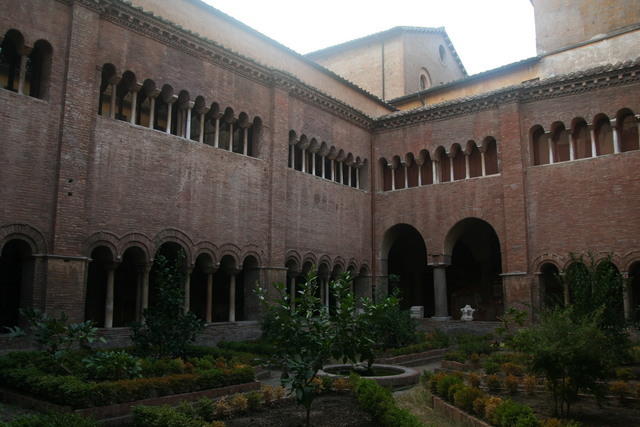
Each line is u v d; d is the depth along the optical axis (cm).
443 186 3394
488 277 3891
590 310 1566
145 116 2486
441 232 3366
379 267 3588
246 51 3069
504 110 3159
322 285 3241
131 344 2153
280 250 2859
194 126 2684
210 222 2534
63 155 1984
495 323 3047
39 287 1891
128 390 1317
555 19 3484
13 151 1877
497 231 3133
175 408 1227
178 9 2697
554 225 2930
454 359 2091
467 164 3319
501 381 1645
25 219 1881
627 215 2714
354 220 3497
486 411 1193
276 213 2861
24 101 1922
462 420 1254
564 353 1205
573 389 1277
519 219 3020
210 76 2602
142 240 2241
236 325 2614
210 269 2533
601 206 2797
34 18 1973
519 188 3044
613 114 2809
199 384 1492
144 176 2280
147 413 1128
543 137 3091
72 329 1547
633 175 2722
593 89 2883
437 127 3456
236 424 1196
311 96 3164
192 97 2505
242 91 2769
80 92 2064
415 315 3394
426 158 3538
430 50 4953
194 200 2473
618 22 3256
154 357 1761
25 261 1923
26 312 1551
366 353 1191
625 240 2700
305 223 3095
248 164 2758
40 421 998
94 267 2503
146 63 2325
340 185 3412
